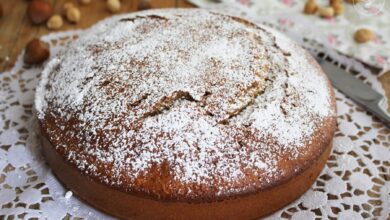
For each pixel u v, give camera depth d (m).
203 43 0.32
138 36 0.33
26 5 0.45
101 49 0.32
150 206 0.27
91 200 0.29
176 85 0.29
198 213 0.27
